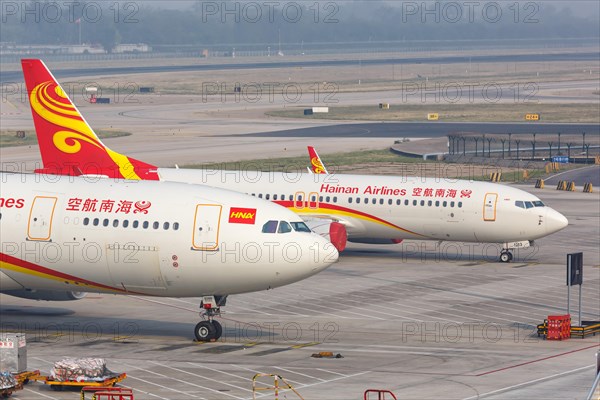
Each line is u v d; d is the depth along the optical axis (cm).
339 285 16400
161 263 12119
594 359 11506
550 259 19088
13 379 10119
